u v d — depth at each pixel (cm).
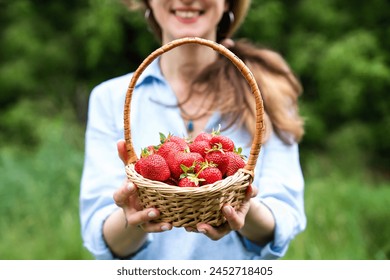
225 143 191
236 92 224
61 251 421
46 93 805
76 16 823
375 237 432
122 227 205
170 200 176
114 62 802
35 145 746
